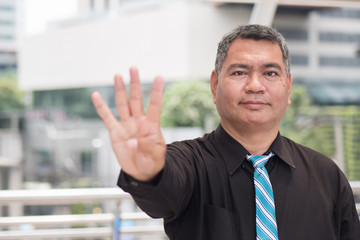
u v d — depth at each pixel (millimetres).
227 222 1115
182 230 1157
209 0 3377
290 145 1288
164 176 962
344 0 3248
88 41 22750
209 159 1187
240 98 1152
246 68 1154
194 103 16969
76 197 2033
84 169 17328
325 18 20047
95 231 2137
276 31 1194
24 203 2002
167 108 17141
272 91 1154
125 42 22312
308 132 12070
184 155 1177
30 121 20484
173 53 20922
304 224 1150
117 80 936
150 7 21953
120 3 22453
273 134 1199
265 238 1102
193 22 20141
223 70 1189
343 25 20375
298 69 19547
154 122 929
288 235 1130
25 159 18062
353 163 9680
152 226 2188
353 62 20453
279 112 1176
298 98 16109
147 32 21891
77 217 2113
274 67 1156
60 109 21625
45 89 22062
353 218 1269
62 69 22547
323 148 10727
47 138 18953
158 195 970
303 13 19688
